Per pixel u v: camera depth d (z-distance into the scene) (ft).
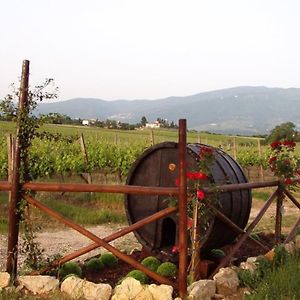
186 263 19.76
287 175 27.50
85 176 65.92
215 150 26.66
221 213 23.38
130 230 20.67
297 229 32.45
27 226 22.07
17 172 21.18
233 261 25.48
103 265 25.22
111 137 144.36
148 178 26.99
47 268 22.08
